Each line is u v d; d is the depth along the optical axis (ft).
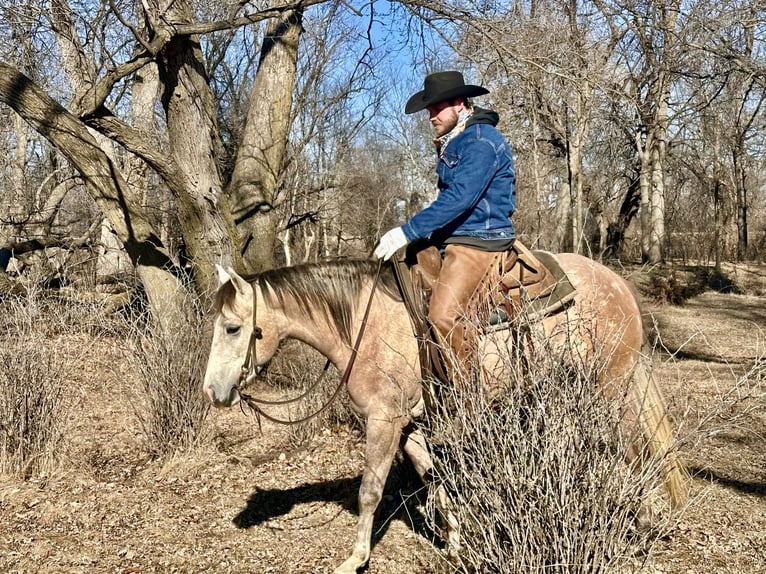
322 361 21.26
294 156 48.19
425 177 83.92
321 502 16.60
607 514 9.76
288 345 24.98
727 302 69.15
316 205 60.80
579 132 41.70
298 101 47.98
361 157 78.89
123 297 34.45
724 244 97.25
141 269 28.17
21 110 25.89
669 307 64.69
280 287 13.12
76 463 19.01
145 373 19.29
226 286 12.67
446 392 11.83
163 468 18.62
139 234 28.35
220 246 28.14
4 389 18.12
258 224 33.04
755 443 20.07
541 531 9.64
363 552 12.84
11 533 14.87
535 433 9.71
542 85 34.91
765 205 141.28
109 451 20.20
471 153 12.35
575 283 13.24
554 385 9.93
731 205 97.55
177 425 19.21
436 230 13.10
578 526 9.59
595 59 34.27
